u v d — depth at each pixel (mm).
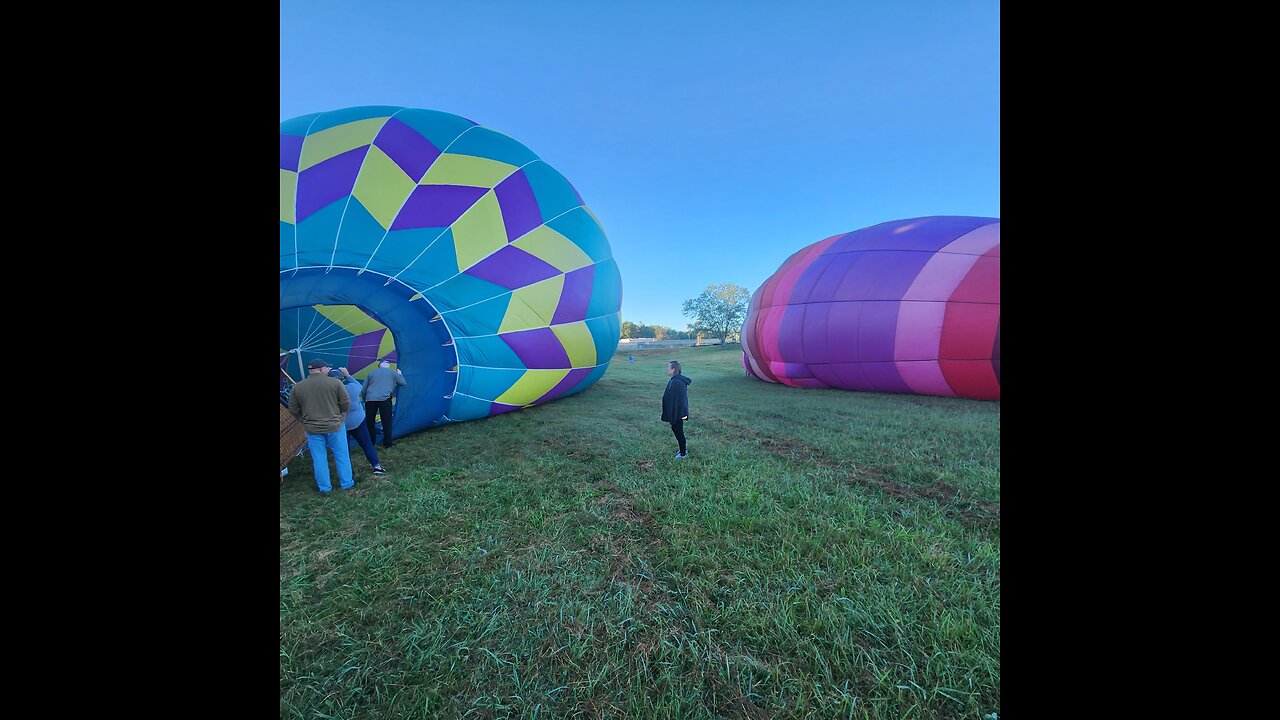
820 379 11680
